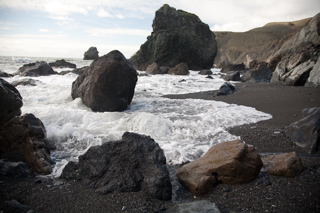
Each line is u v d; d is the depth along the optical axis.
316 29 21.67
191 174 4.08
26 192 3.87
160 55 38.31
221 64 52.31
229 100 11.69
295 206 3.33
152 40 39.72
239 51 115.69
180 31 40.75
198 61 42.34
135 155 4.18
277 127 6.98
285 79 16.58
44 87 14.47
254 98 11.79
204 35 42.81
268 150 5.61
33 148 4.87
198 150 5.59
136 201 3.60
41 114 7.59
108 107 9.34
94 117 7.80
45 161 4.71
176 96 13.35
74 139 6.21
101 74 9.09
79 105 9.70
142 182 3.91
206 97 12.89
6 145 5.22
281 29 130.38
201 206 3.44
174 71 30.58
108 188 3.84
